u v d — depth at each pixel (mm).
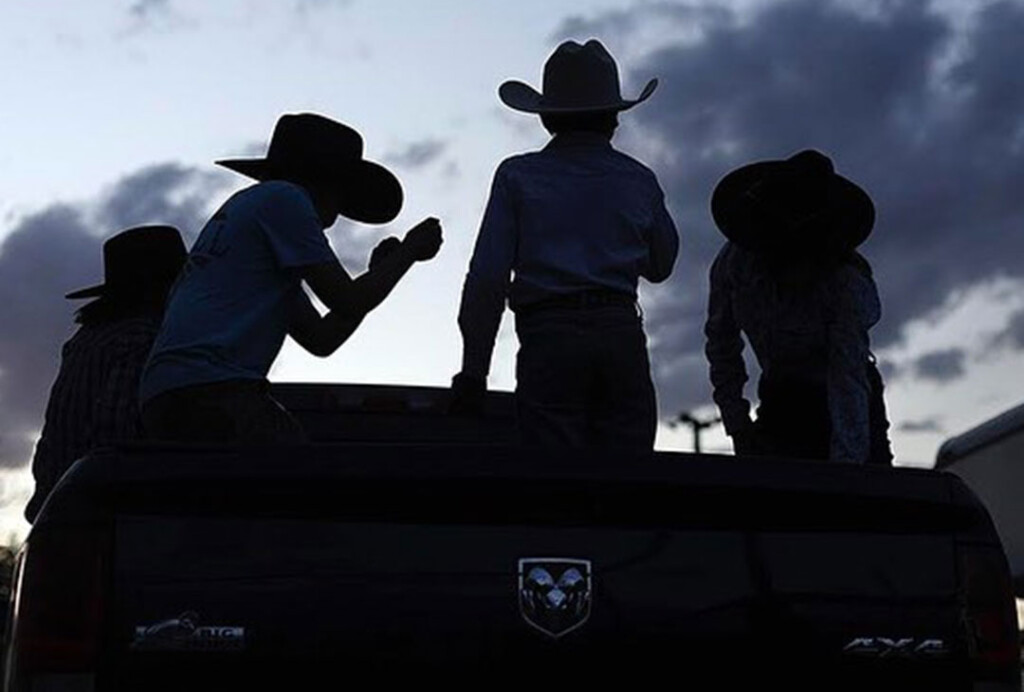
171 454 3846
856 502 4121
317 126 5770
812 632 4039
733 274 6855
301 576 3816
